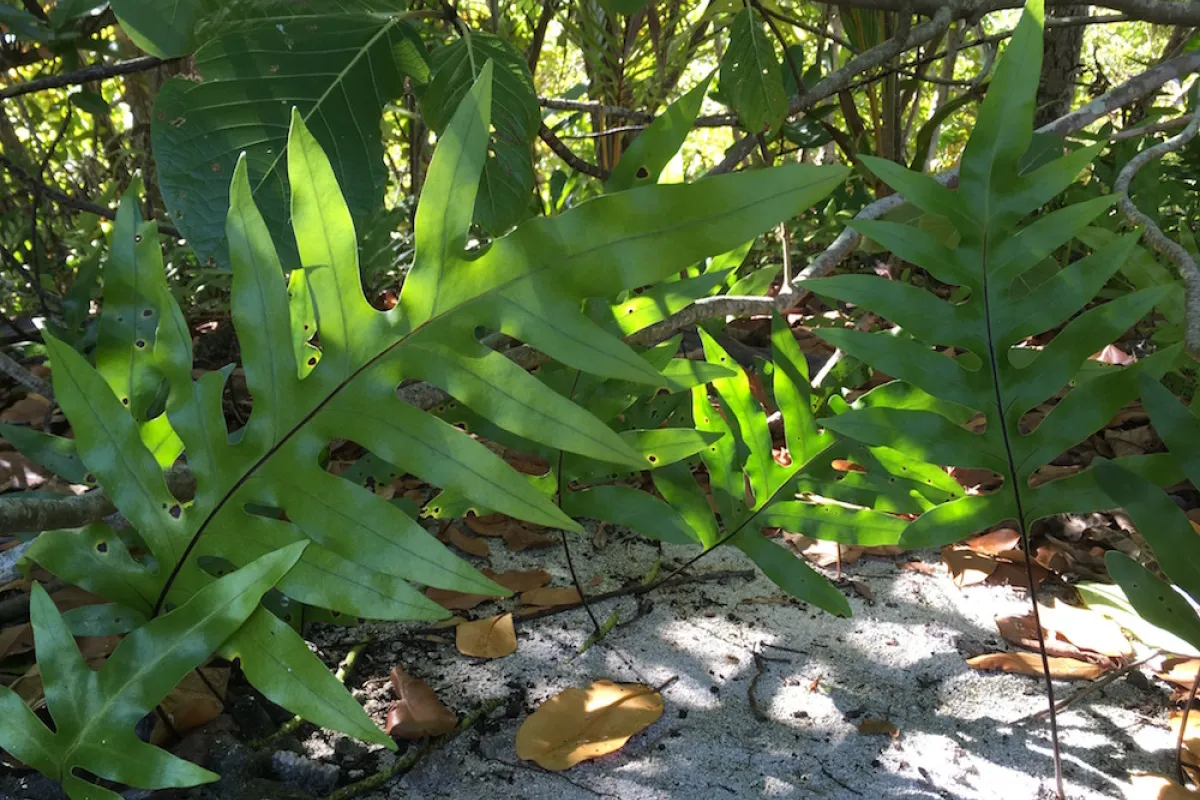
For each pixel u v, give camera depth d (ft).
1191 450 1.93
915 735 2.26
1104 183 4.29
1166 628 1.94
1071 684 2.44
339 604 1.80
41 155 5.50
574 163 3.16
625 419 2.86
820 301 4.92
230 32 2.26
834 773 2.15
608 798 2.08
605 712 2.25
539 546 3.05
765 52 3.18
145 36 2.16
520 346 2.67
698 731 2.26
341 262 1.74
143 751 1.72
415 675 2.42
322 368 1.78
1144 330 3.85
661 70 4.76
